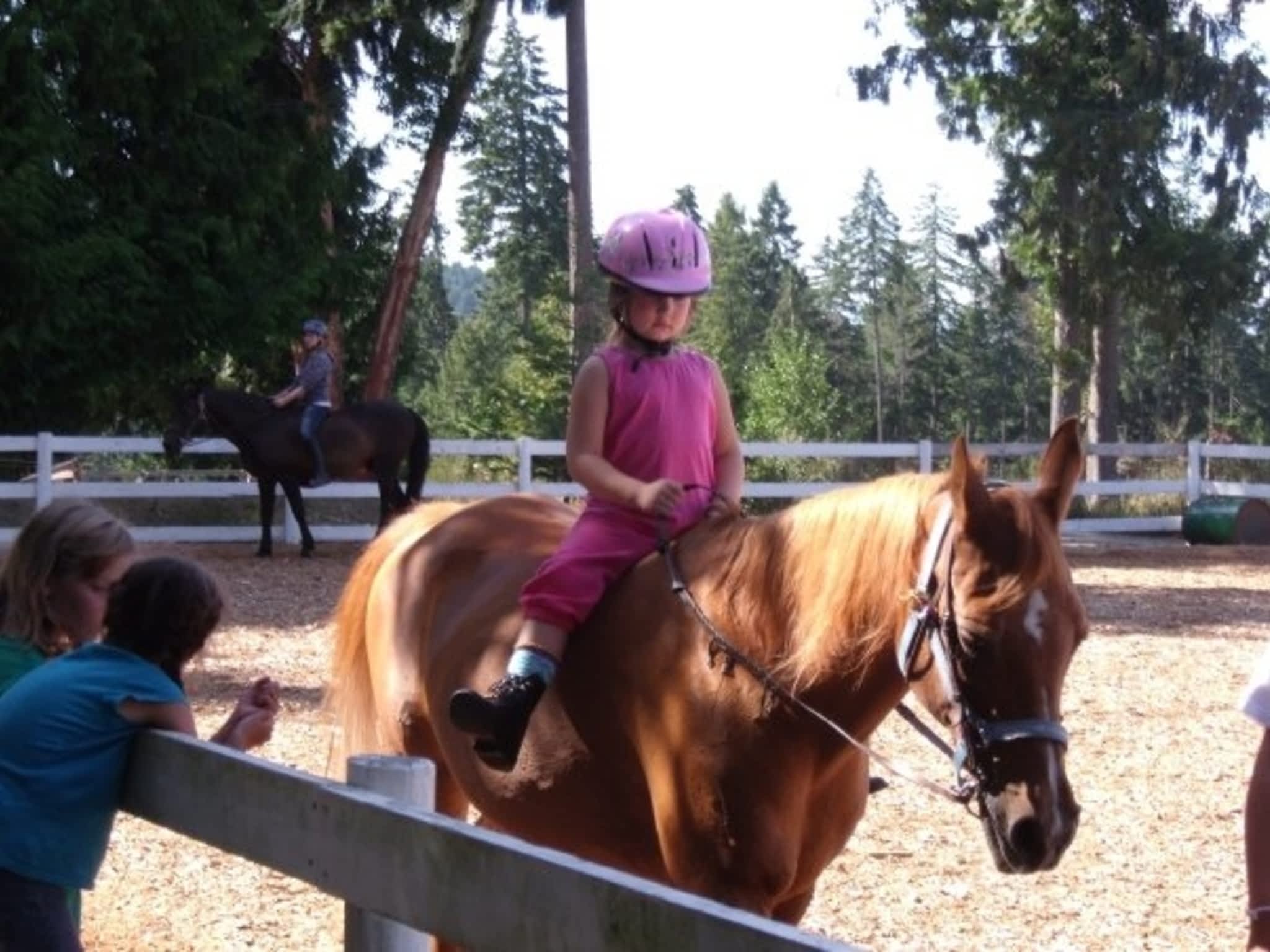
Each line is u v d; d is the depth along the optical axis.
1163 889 6.52
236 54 23.69
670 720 3.86
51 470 18.91
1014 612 3.37
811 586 3.76
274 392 28.41
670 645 3.91
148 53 23.17
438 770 4.80
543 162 74.06
